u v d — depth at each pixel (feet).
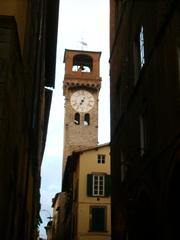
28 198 65.82
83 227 122.62
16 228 47.34
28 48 49.19
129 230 59.72
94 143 209.05
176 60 42.42
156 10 50.37
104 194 126.31
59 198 210.59
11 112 36.22
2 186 32.68
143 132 56.13
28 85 50.42
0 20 35.27
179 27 41.81
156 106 48.88
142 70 56.24
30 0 49.83
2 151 32.01
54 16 84.99
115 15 85.05
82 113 214.69
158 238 46.37
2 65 33.76
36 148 77.20
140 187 54.44
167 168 43.55
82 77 218.38
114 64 82.28
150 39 52.90
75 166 137.59
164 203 44.32
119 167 71.31
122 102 71.15
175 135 41.47
